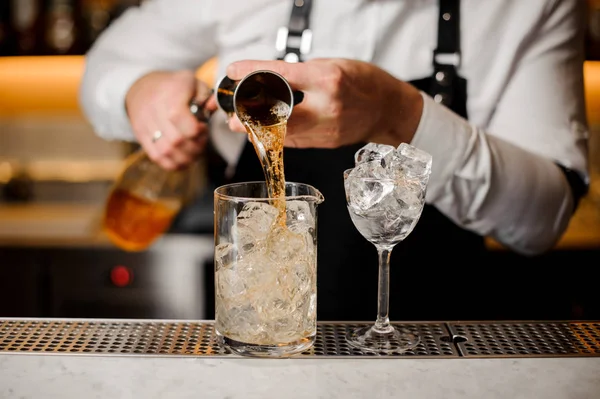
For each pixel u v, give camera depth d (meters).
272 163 1.13
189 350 1.09
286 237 1.01
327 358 1.07
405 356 1.08
